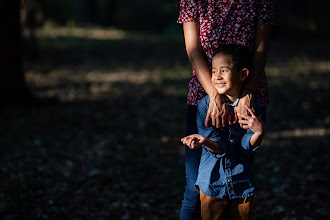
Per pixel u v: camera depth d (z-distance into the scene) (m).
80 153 7.22
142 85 13.05
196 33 3.27
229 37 3.17
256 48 3.19
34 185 5.72
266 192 5.79
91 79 13.83
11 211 4.92
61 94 11.73
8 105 10.05
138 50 19.50
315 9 29.70
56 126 8.70
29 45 16.58
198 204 3.42
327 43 23.34
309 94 11.73
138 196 5.64
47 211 5.04
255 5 3.15
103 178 6.16
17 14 10.15
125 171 6.51
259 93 3.35
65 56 17.50
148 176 6.37
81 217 4.98
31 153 7.02
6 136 7.87
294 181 6.08
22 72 10.37
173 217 5.08
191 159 3.42
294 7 32.34
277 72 15.04
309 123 9.21
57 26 25.19
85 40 21.88
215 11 3.18
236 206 3.17
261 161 6.98
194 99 3.39
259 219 4.90
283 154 7.29
